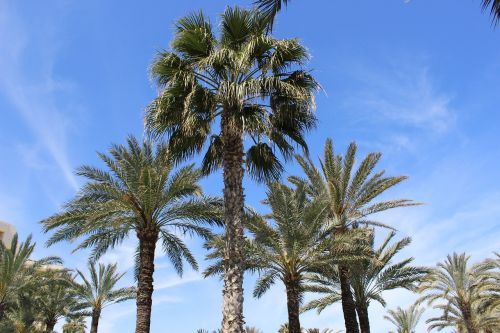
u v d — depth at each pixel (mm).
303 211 15781
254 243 15578
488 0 5484
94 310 28531
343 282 17859
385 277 20578
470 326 28422
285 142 11141
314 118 10805
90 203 15250
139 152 16344
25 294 28094
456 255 29734
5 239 45812
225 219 9508
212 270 17641
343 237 15727
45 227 15172
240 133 9969
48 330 29375
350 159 18578
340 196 18203
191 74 9922
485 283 27875
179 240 17719
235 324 8586
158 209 15617
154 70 10188
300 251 15633
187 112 9773
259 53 10141
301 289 20984
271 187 15609
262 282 19469
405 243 20609
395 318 39438
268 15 6324
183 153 11203
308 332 27047
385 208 17812
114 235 17062
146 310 14461
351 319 17172
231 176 9742
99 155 15828
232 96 9320
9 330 25688
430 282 28734
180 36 10148
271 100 10305
